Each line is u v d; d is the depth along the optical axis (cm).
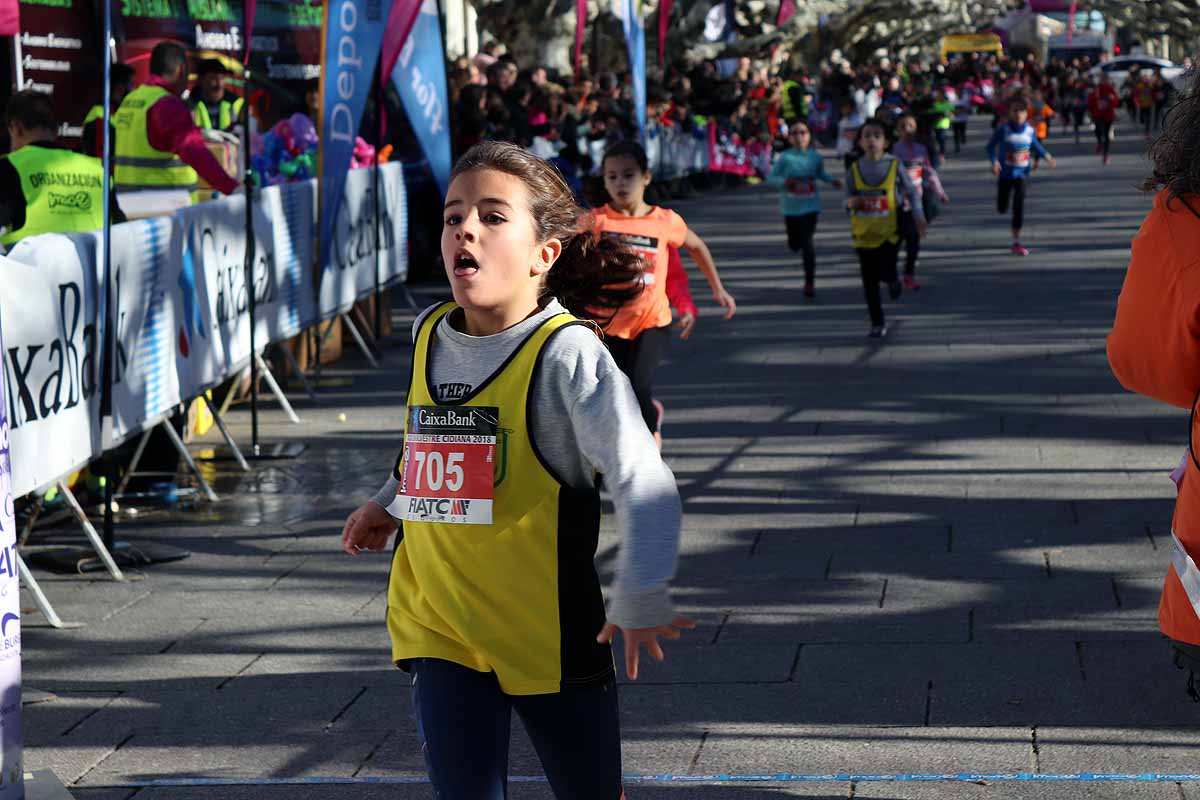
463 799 273
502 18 3344
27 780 401
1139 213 2164
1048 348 1130
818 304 1420
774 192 2850
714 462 812
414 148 1644
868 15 5628
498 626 278
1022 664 498
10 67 1084
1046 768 414
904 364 1091
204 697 494
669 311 734
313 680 508
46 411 604
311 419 966
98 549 634
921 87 4506
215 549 679
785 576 608
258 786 420
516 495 277
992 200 2456
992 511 695
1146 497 709
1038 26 9338
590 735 283
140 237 716
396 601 292
